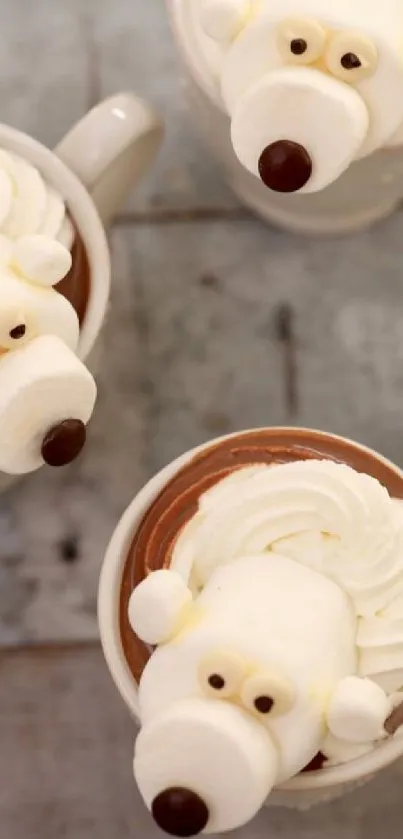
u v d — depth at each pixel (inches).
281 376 19.0
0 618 18.3
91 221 16.0
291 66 14.5
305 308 19.2
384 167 16.2
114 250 19.3
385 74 14.4
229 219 19.4
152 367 19.0
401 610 13.9
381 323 19.1
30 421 14.1
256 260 19.3
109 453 18.7
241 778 12.6
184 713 12.6
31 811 17.9
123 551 15.0
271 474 14.1
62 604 18.3
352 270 19.2
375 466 15.1
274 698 12.7
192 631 13.0
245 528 13.9
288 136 14.7
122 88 19.7
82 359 15.7
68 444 14.4
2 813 17.9
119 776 17.9
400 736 14.0
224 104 15.7
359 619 13.9
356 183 16.8
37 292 14.5
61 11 19.7
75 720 18.1
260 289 19.2
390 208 19.1
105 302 16.0
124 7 19.8
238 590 13.3
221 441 15.4
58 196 16.0
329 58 14.3
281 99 14.5
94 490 18.6
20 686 18.2
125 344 19.0
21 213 15.3
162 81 19.7
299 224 19.0
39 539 18.5
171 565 14.6
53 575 18.4
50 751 18.0
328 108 14.4
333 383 18.9
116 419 18.8
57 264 14.4
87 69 19.7
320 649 13.1
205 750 12.6
